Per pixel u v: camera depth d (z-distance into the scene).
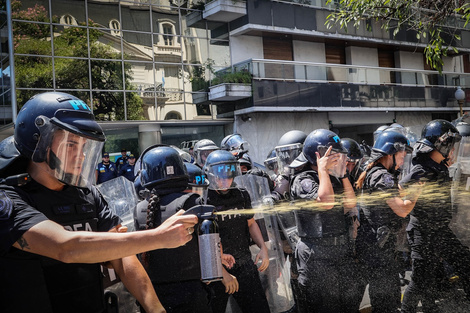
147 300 2.06
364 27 19.97
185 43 16.94
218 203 3.23
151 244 1.59
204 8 17.19
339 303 3.36
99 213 2.05
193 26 17.12
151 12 16.23
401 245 3.79
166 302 2.53
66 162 1.78
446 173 3.82
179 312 2.52
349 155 4.30
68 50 14.56
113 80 15.39
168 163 2.69
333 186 3.52
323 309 3.31
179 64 16.77
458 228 3.74
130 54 15.78
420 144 3.85
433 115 21.62
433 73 20.83
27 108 1.79
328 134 3.46
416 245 3.70
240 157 5.33
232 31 17.83
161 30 16.47
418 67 23.02
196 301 2.56
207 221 2.09
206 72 17.28
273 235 3.46
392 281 3.69
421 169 3.79
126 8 15.74
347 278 3.41
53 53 14.29
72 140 1.78
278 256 3.43
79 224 1.90
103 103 15.20
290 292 3.44
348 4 7.25
